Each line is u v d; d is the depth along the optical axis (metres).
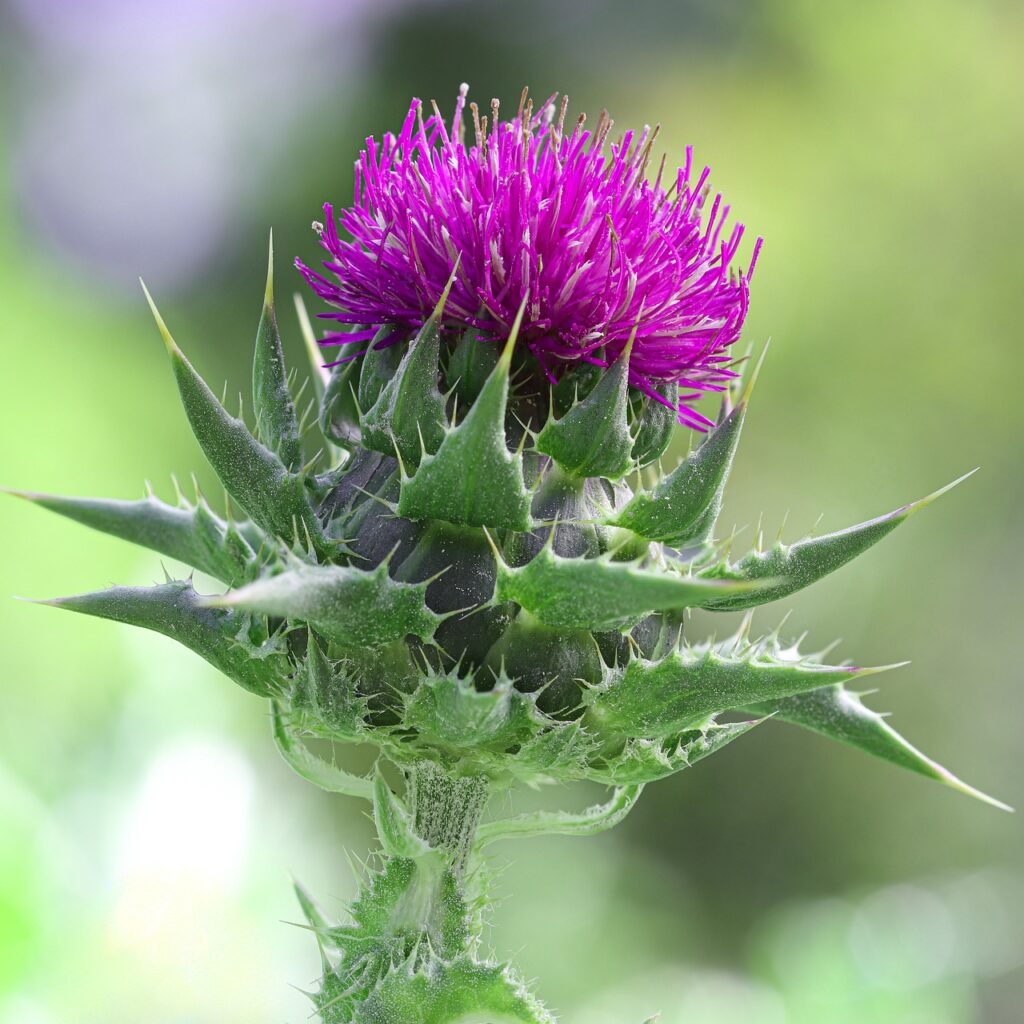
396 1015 3.74
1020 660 17.34
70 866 6.50
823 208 18.81
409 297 3.94
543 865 13.63
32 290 15.43
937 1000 8.59
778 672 3.46
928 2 19.06
